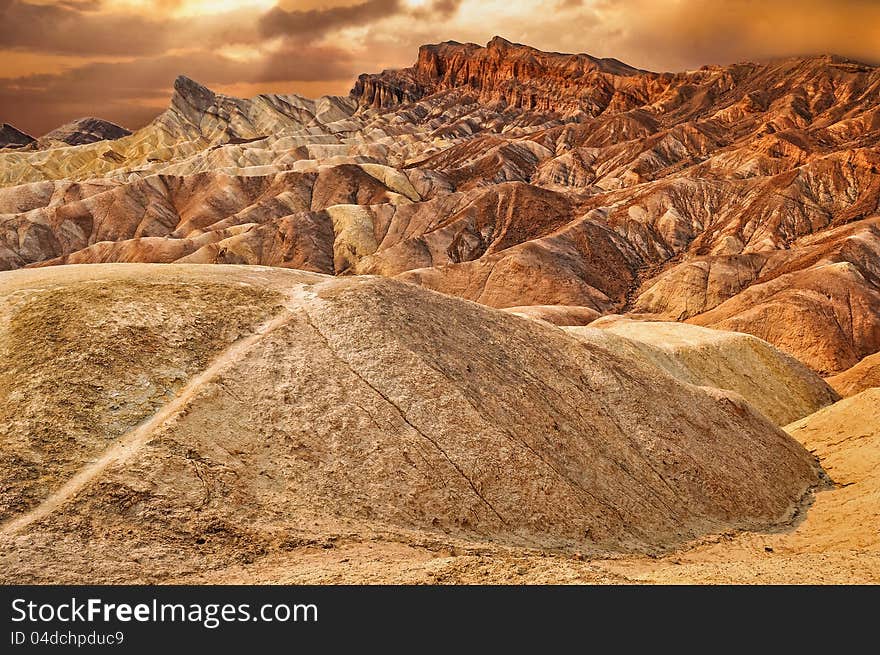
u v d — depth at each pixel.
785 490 46.38
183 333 37.62
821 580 24.05
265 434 33.03
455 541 30.78
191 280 42.97
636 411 44.84
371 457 33.50
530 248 179.12
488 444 35.81
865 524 39.03
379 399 36.16
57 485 28.55
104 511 27.08
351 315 40.41
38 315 36.84
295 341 38.28
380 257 192.25
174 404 33.44
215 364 36.50
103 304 37.88
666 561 34.53
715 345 75.81
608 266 185.00
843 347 131.75
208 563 25.92
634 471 40.47
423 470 33.72
